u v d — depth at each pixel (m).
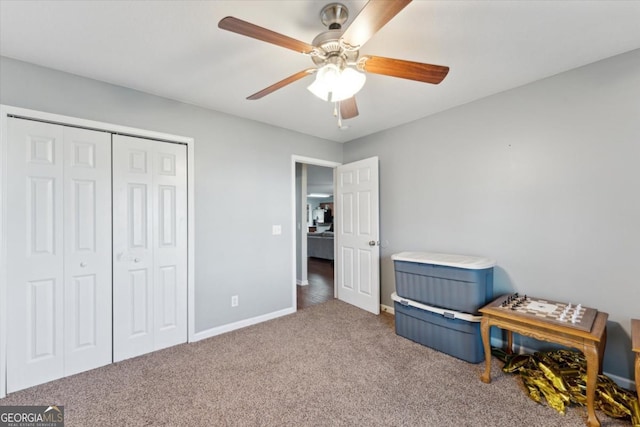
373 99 2.58
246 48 1.78
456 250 2.77
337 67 1.41
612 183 1.93
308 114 2.92
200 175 2.70
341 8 1.42
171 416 1.66
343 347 2.53
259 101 2.60
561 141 2.14
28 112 1.91
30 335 1.92
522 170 2.34
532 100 2.27
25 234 1.91
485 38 1.70
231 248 2.91
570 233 2.11
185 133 2.61
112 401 1.79
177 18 1.50
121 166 2.29
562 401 1.70
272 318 3.23
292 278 3.43
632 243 1.86
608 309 1.95
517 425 1.58
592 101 2.00
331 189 9.75
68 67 2.00
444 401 1.79
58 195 2.03
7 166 1.85
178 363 2.25
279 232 3.31
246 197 3.03
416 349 2.49
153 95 2.44
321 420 1.63
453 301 2.35
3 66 1.85
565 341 1.66
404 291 2.71
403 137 3.24
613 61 1.92
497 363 2.24
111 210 2.24
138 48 1.78
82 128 2.13
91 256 2.16
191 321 2.63
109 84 2.23
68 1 1.37
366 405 1.75
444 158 2.86
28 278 1.92
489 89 2.39
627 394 1.71
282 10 1.45
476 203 2.62
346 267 3.83
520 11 1.47
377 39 1.70
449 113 2.81
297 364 2.23
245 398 1.82
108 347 2.23
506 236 2.43
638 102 1.83
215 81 2.21
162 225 2.49
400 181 3.28
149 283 2.42
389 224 3.41
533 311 1.92
